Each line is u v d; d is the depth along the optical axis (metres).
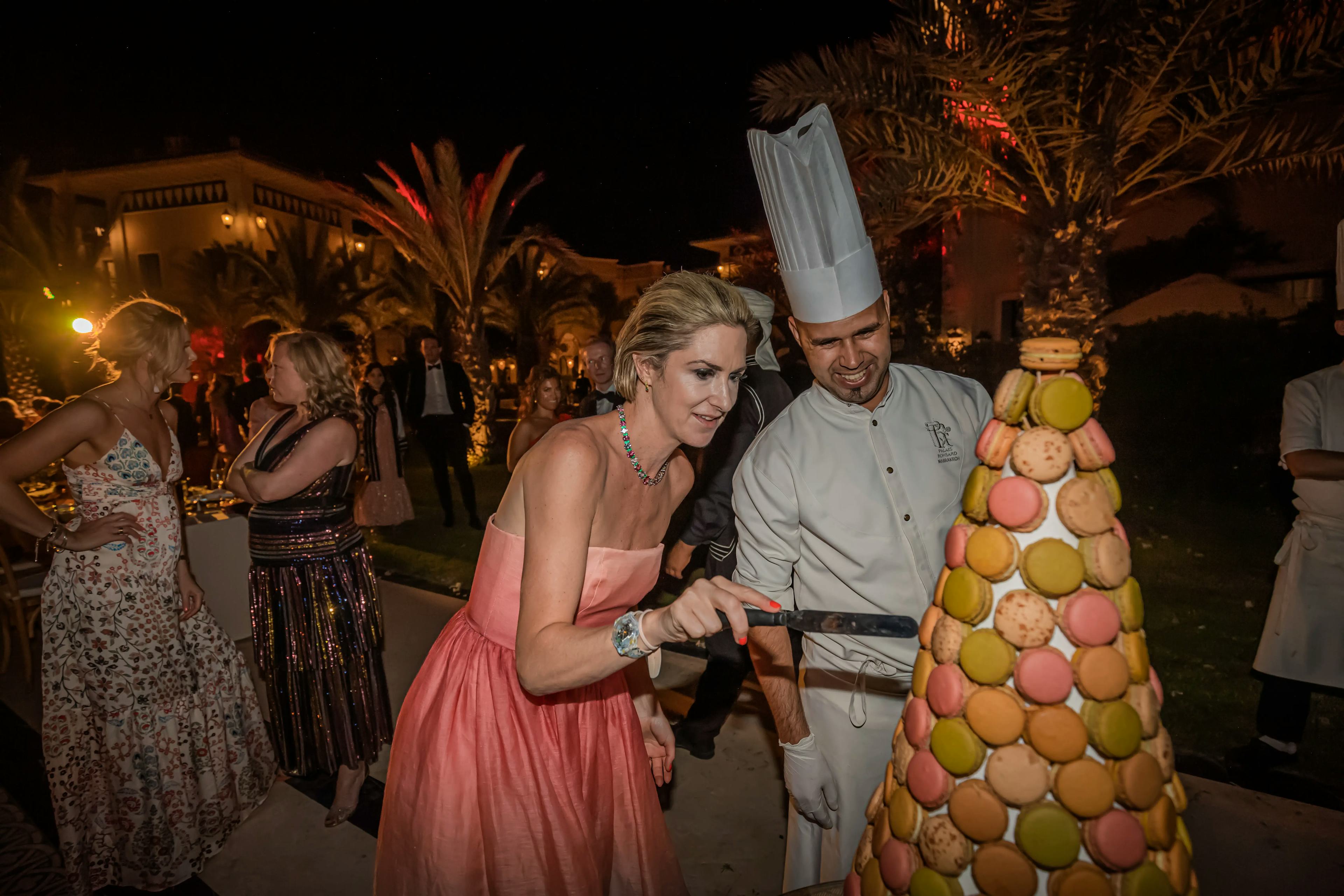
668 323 1.13
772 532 1.65
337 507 2.52
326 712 2.49
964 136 5.94
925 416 1.61
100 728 2.20
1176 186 6.09
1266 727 2.72
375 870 1.46
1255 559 5.07
